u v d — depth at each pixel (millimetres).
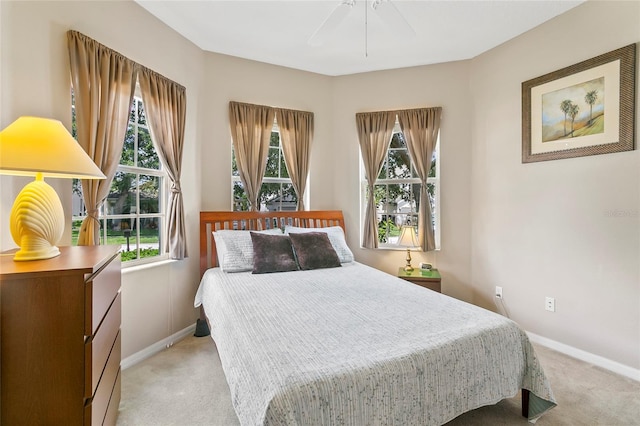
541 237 2689
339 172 3707
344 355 1253
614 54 2191
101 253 1475
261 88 3391
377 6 1862
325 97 3709
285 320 1612
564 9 2465
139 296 2426
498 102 3037
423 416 1256
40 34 1812
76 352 1157
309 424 1027
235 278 2459
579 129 2402
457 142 3389
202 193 3102
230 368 1432
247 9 2471
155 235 2713
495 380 1467
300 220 3471
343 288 2188
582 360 2396
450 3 2391
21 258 1258
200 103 3066
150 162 2674
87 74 1994
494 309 3107
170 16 2566
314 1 2371
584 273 2402
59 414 1146
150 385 2037
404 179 3627
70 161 1338
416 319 1624
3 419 1104
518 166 2861
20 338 1110
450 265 3438
